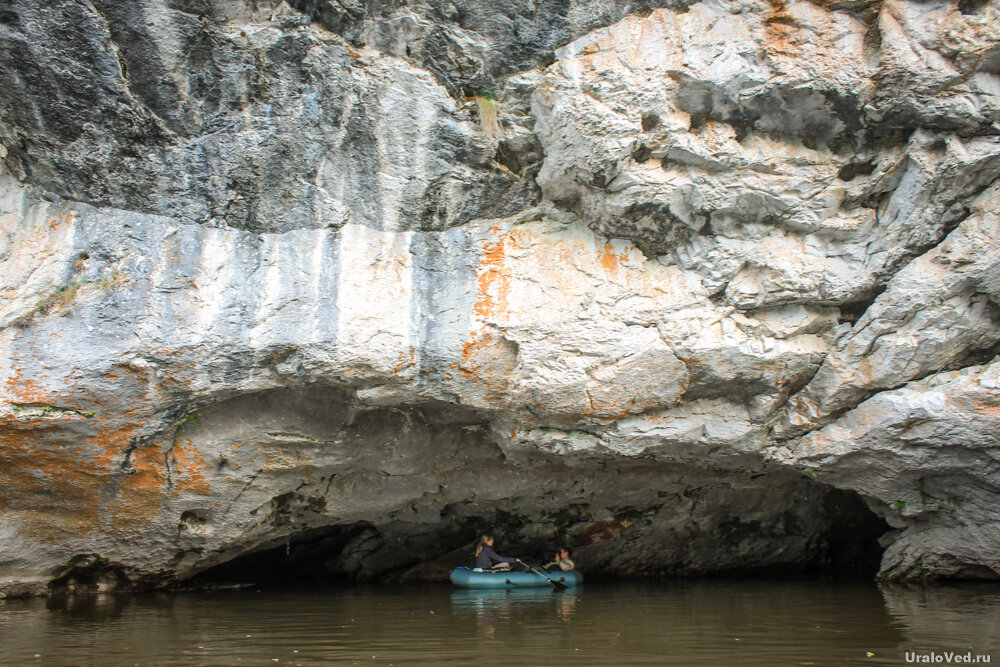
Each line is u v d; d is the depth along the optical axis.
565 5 6.87
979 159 6.44
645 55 6.74
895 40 6.45
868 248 6.86
